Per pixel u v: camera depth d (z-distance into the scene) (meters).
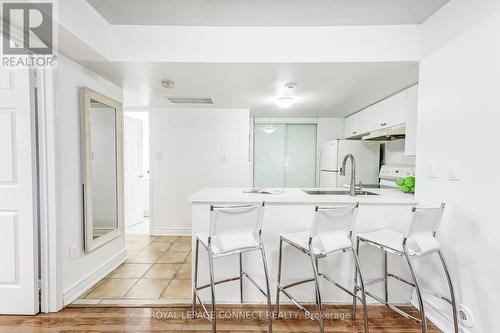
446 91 1.74
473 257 1.54
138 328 1.79
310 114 4.47
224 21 1.96
